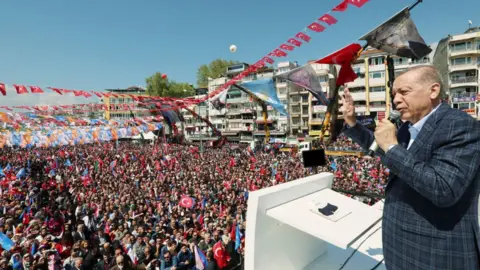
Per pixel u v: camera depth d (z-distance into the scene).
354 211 2.21
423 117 1.51
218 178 18.00
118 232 9.12
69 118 18.91
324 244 2.82
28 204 12.80
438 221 1.38
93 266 7.38
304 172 19.59
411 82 1.48
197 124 56.53
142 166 23.23
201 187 15.33
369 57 42.62
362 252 2.75
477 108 33.81
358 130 2.06
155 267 7.30
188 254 7.63
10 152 32.16
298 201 2.34
